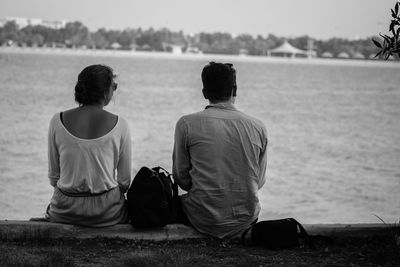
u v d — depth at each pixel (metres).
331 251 4.80
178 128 4.91
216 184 4.80
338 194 13.94
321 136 27.17
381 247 4.89
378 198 13.54
